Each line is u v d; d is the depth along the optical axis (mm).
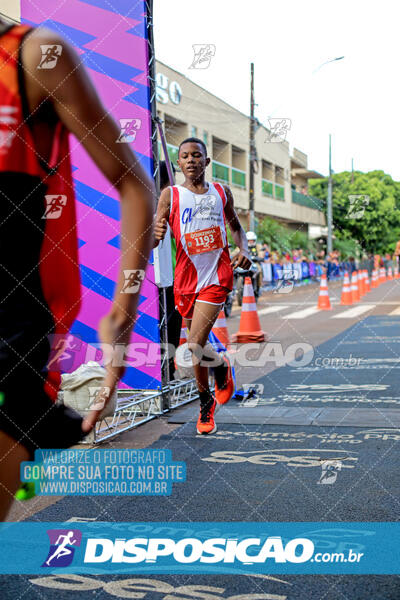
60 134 1302
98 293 3820
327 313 14094
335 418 4520
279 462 3500
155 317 4633
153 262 4562
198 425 4168
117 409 4207
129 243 1282
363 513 2732
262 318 13062
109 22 4199
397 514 2713
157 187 4438
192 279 4027
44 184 1306
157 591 2086
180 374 5309
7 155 1266
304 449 3754
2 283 1292
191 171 3957
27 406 1294
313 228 34000
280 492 3018
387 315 13195
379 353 7852
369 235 34375
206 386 4152
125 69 4273
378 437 3990
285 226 30594
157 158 4469
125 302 1288
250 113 17125
